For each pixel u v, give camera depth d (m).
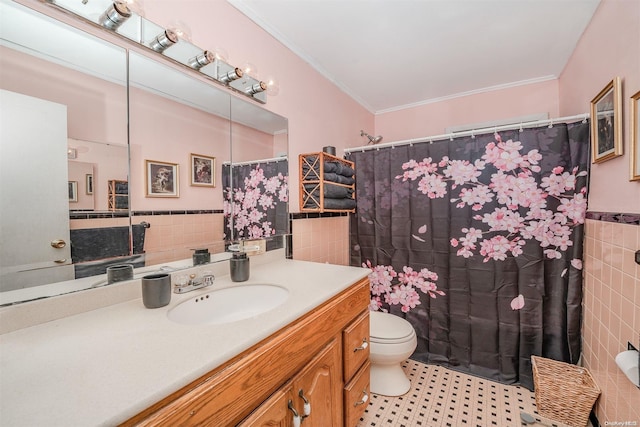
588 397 1.31
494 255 1.69
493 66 2.04
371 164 2.07
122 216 0.95
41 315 0.75
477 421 1.38
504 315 1.68
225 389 0.60
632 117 1.05
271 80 1.48
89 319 0.79
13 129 0.73
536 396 1.45
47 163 0.79
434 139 1.83
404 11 1.46
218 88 1.29
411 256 1.94
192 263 1.17
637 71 1.04
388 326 1.67
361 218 2.12
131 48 0.99
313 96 1.95
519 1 1.39
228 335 0.68
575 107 1.80
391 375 1.63
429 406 1.49
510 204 1.64
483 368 1.74
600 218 1.33
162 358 0.58
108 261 0.91
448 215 1.81
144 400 0.46
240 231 1.39
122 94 0.96
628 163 1.10
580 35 1.66
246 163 1.43
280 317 0.78
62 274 0.81
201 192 1.22
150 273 1.03
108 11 0.87
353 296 1.20
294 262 1.55
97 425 0.41
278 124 1.63
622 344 1.12
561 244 1.54
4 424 0.40
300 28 1.59
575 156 1.50
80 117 0.85
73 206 0.84
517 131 1.61
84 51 0.87
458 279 1.79
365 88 2.39
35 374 0.53
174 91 1.12
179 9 1.14
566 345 1.55
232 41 1.36
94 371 0.54
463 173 1.75
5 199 0.71
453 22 1.55
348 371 1.12
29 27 0.76
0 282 0.70
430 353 1.90
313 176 1.71
